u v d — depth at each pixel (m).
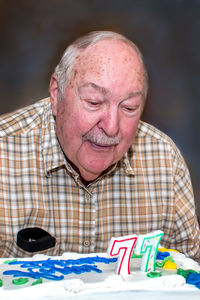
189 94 4.66
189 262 1.28
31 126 1.57
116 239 1.14
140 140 1.66
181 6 4.69
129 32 4.76
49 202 1.53
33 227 1.51
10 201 1.51
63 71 1.33
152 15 4.70
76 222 1.54
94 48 1.29
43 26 4.76
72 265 1.22
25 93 4.77
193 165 4.48
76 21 4.79
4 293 1.02
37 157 1.54
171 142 1.72
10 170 1.52
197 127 4.61
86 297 1.02
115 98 1.27
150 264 1.19
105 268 1.20
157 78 4.68
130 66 1.28
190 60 4.71
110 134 1.29
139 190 1.61
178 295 1.05
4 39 4.71
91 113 1.29
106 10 4.75
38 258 1.26
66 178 1.53
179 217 1.66
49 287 1.04
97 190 1.54
